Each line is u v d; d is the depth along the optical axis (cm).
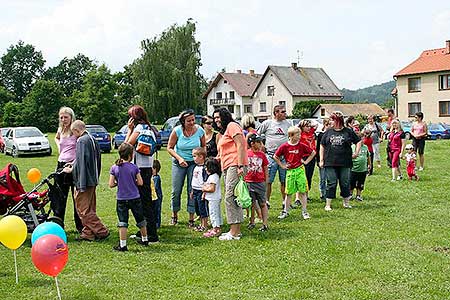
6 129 3053
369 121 1727
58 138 872
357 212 995
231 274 637
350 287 579
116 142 3114
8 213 798
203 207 886
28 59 11019
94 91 7850
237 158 803
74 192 841
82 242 816
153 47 5628
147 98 5525
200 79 5747
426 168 1705
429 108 5391
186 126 900
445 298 543
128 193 762
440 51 5572
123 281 619
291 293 564
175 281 616
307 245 757
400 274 616
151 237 805
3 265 689
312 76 7381
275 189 1362
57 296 571
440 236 792
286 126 1034
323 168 1087
